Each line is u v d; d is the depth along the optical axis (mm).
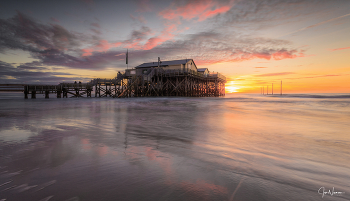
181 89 48000
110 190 2545
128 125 8109
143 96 42062
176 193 2463
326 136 6070
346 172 3199
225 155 4086
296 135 6219
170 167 3369
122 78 44594
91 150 4395
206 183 2760
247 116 11547
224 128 7453
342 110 16328
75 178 2900
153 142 5211
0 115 11672
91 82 45094
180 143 5117
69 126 7832
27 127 7578
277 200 2295
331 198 2354
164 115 11812
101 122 8938
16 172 3109
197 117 10922
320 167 3420
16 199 2312
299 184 2742
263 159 3836
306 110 16234
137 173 3092
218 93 67750
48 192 2486
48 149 4465
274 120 9844
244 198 2332
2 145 4805
